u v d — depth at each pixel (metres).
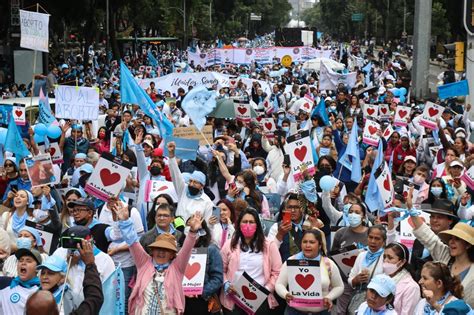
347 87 31.69
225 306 9.17
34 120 22.14
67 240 7.16
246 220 9.04
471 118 27.50
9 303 7.45
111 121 21.94
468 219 10.41
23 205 10.27
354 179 14.36
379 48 122.44
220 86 31.52
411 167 14.86
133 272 9.49
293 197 10.01
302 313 8.67
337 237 9.92
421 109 23.69
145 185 11.79
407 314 8.05
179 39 96.56
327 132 17.28
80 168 13.16
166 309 8.09
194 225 8.11
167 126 16.41
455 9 27.39
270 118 20.50
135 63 66.62
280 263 9.10
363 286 8.66
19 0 42.28
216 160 13.26
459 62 25.06
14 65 39.78
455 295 7.16
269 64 54.88
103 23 73.81
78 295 7.36
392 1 111.94
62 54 62.47
